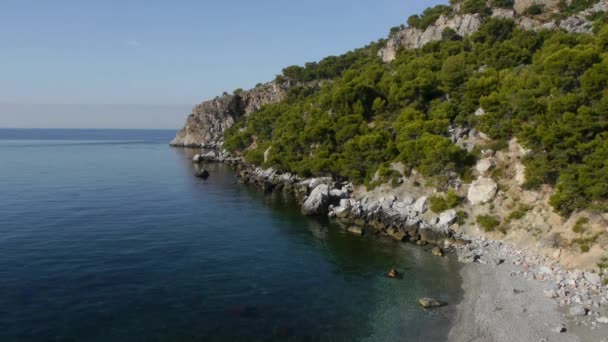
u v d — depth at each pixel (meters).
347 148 72.69
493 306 30.78
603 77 43.94
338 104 92.44
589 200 39.53
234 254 43.78
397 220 55.88
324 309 31.28
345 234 53.34
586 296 30.72
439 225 51.25
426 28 141.88
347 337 27.22
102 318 28.48
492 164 53.75
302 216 63.44
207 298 32.56
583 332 26.05
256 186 92.31
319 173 80.31
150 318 28.89
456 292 34.06
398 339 26.92
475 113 65.88
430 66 97.31
